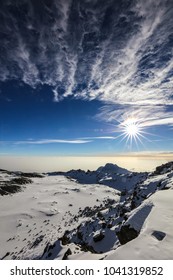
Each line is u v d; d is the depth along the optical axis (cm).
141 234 1274
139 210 1953
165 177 4253
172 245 1083
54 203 14925
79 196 18825
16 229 8812
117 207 4275
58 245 2466
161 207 1794
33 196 17775
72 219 9550
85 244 2606
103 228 2688
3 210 12600
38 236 7181
